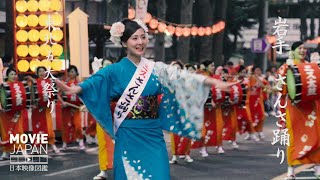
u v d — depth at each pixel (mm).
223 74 13727
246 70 15781
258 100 15805
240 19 43438
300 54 9586
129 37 5723
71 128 13945
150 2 37812
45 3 16109
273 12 59719
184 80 5680
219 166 11508
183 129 5801
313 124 9422
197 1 38750
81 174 10734
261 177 10258
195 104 5688
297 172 10758
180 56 29938
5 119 12297
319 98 9109
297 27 60750
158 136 5781
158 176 5609
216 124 12953
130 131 5711
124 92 5707
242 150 13883
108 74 5719
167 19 39000
